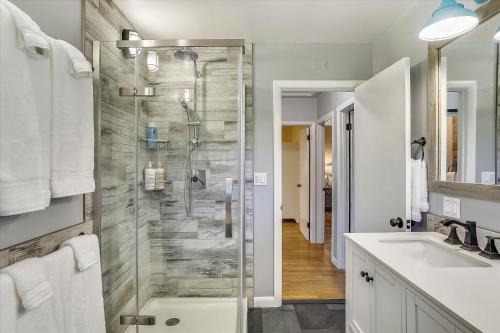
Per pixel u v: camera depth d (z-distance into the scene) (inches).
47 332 40.3
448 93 63.0
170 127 75.4
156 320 77.9
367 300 57.5
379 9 79.3
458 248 54.2
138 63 71.6
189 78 73.1
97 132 64.1
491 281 39.6
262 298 99.0
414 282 39.6
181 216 79.0
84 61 50.1
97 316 52.3
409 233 66.7
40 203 40.0
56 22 51.1
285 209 249.0
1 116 34.4
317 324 88.2
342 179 133.1
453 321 32.0
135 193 76.4
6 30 35.0
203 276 79.7
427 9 70.2
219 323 77.6
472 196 55.3
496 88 51.2
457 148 60.4
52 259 42.7
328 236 197.5
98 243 60.6
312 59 101.0
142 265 78.3
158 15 80.9
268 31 92.1
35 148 39.1
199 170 77.2
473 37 56.1
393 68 75.4
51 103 43.9
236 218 77.8
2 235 39.9
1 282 34.3
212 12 79.7
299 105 177.9
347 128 132.9
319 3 75.9
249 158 99.0
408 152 69.7
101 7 66.6
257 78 100.7
